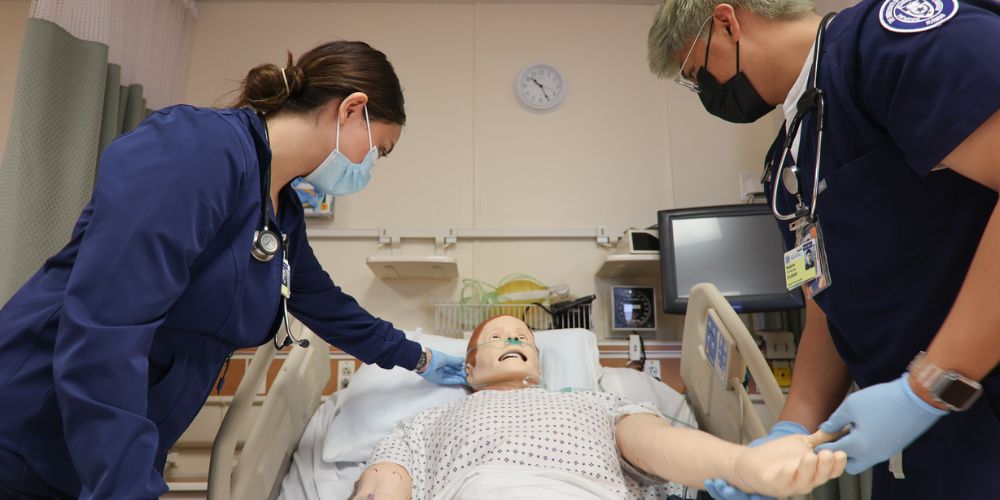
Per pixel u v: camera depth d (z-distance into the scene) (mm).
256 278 1053
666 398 2111
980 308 751
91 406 776
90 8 2275
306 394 1988
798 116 1036
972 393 779
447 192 2994
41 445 882
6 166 1963
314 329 1674
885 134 903
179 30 2955
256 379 1428
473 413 1559
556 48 3176
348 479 1745
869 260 958
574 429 1450
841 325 1047
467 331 2686
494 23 3199
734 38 1118
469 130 3070
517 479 1280
